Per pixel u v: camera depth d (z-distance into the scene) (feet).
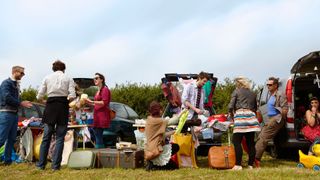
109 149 27.50
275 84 27.30
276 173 22.53
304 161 25.14
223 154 25.25
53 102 25.02
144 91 62.03
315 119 27.63
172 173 23.36
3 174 24.17
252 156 25.43
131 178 21.86
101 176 22.82
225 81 59.98
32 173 24.22
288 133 28.12
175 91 36.47
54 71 25.80
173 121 25.84
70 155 26.05
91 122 31.99
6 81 27.66
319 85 30.22
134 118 45.27
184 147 26.02
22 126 29.81
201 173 23.07
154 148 24.23
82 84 39.04
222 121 28.17
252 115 24.98
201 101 28.53
